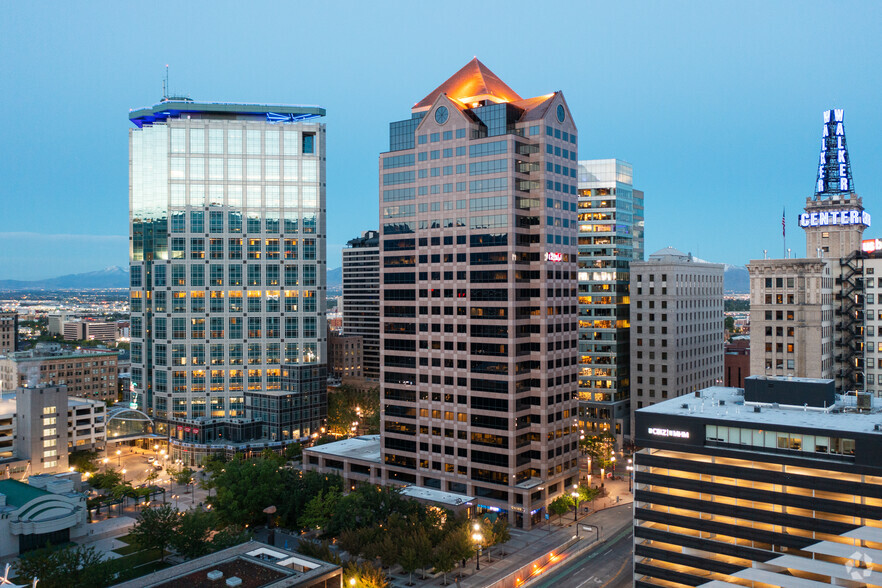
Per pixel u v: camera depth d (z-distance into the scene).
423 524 118.31
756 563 87.06
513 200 143.38
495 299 144.00
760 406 102.06
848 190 186.62
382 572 101.75
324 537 125.62
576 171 161.00
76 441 194.25
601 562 120.06
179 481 166.00
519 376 143.12
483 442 144.88
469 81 164.38
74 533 134.62
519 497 140.25
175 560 119.50
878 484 81.31
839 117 189.00
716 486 90.88
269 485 141.12
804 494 85.50
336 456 169.12
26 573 98.62
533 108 153.12
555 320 150.62
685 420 94.94
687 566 92.19
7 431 181.62
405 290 159.00
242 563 85.56
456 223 151.00
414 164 158.75
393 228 161.88
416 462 155.75
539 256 147.75
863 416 94.75
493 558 122.88
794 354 153.12
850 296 161.38
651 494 95.88
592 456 173.88
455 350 149.88
